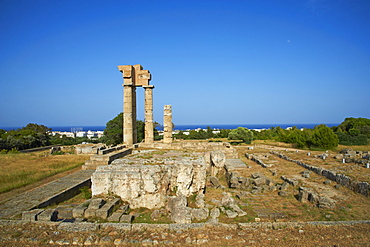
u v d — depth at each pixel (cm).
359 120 5431
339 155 2302
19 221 900
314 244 757
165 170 1198
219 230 856
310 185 1479
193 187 1278
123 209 1051
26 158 2634
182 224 887
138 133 3878
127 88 2342
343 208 1098
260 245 754
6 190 1382
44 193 1296
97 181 1158
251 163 2403
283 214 1036
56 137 7769
